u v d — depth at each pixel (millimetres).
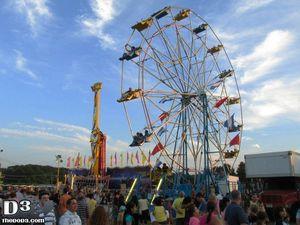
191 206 12250
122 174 68688
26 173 131000
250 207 12703
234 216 8438
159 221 15484
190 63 37062
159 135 33000
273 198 24484
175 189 31844
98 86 74688
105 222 6660
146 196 30000
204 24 39062
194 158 35031
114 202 21109
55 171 130000
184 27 37938
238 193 8742
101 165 71500
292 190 25281
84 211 13828
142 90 32438
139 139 31875
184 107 35688
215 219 8484
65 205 9797
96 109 74000
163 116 33812
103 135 72875
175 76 35469
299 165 25969
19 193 16562
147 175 35031
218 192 32688
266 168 25688
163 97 34281
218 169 35781
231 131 38156
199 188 31922
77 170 78250
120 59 33750
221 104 37469
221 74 39750
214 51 39750
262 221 11070
